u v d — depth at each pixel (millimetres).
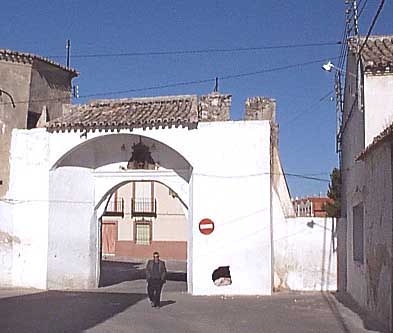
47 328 14867
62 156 24766
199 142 23594
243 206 23281
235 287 23172
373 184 16797
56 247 25031
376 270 16391
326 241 24531
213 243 23328
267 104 25453
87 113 25734
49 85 28109
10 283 24969
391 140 14266
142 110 25203
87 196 25875
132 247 51531
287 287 24578
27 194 25062
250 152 23359
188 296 22781
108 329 14797
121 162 25750
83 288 25797
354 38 20984
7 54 25719
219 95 24812
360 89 19078
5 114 25469
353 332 14531
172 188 25156
